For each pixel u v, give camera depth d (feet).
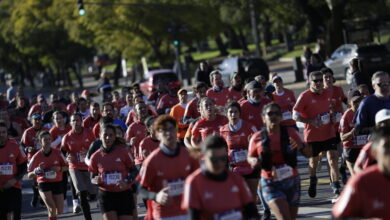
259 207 88.48
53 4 505.25
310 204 87.61
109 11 415.64
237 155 73.51
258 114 86.07
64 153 91.25
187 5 406.00
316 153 87.86
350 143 80.89
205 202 45.80
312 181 88.58
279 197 59.47
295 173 60.54
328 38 310.65
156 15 404.77
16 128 128.47
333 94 94.58
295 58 279.49
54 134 104.27
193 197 45.68
